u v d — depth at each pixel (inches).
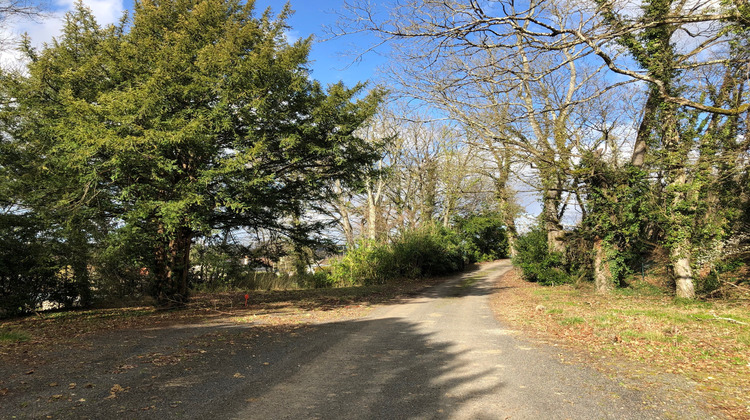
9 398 196.4
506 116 616.4
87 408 184.5
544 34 323.3
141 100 445.4
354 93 595.2
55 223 523.5
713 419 170.6
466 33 335.3
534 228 1088.2
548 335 374.3
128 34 551.2
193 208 501.7
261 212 614.9
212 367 262.5
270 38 531.2
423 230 1407.5
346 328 429.4
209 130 486.0
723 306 494.9
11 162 548.1
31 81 514.6
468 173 1218.6
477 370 253.3
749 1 308.5
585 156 693.9
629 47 543.2
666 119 603.8
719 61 390.0
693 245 599.2
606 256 727.7
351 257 1210.6
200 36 536.7
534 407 187.2
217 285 975.0
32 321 499.8
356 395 207.0
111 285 663.8
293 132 539.8
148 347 324.8
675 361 265.1
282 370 256.2
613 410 182.2
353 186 648.4
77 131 425.1
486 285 1055.0
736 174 506.3
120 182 500.4
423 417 176.7
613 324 401.7
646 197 659.4
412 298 784.9
